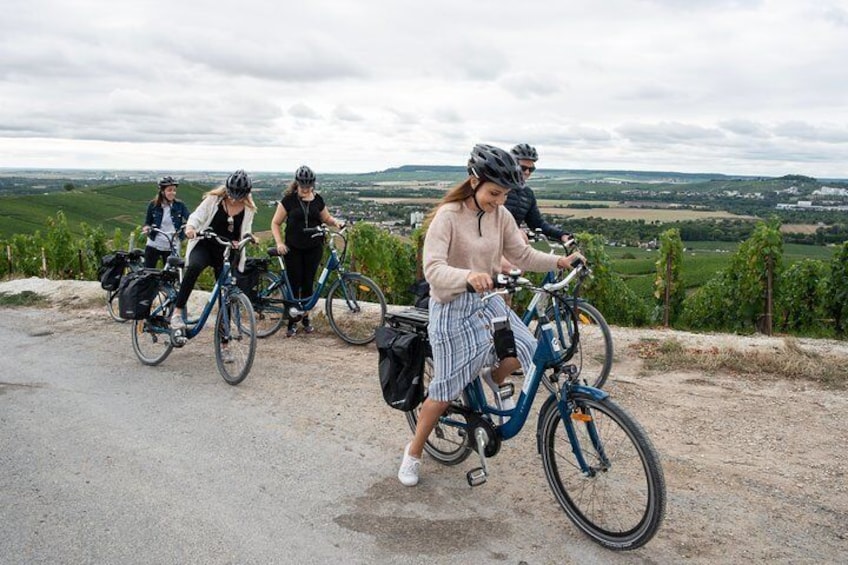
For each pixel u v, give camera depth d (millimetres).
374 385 6242
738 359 6359
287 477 4371
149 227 9094
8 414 5645
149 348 7289
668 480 4191
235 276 6676
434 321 3822
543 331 3609
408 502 4004
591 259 10070
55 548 3547
